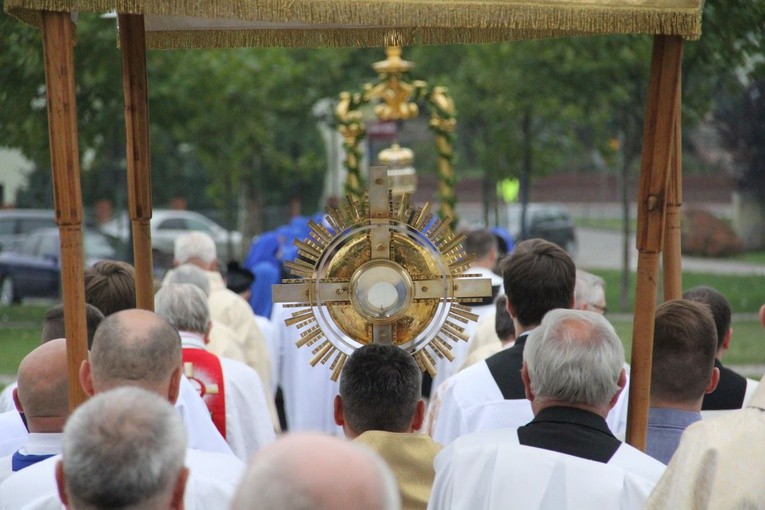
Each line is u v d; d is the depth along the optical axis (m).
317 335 6.27
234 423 7.57
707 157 63.16
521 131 32.84
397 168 16.56
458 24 5.39
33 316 28.22
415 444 5.28
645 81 27.55
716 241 45.12
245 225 38.31
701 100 20.11
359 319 6.25
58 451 5.56
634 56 25.08
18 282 31.73
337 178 47.22
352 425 5.41
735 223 47.06
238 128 32.00
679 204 6.78
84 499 3.65
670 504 4.16
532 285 6.66
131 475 3.62
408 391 5.36
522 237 32.84
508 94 29.98
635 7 5.48
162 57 28.17
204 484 5.11
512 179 33.03
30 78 16.62
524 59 28.84
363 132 18.11
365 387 5.32
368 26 7.18
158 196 50.44
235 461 5.39
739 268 41.09
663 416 5.94
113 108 24.66
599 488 4.77
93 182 39.78
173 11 5.23
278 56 32.75
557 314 5.17
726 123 44.06
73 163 5.34
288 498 2.82
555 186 72.88
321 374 11.58
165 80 28.50
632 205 69.50
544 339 5.04
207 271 11.01
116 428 3.67
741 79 21.55
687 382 5.88
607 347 4.99
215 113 31.25
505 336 7.85
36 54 15.66
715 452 4.09
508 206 46.97
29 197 44.88
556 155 33.75
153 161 49.91
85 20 23.11
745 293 31.58
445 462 5.02
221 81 29.95
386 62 17.77
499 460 4.88
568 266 6.74
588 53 26.12
